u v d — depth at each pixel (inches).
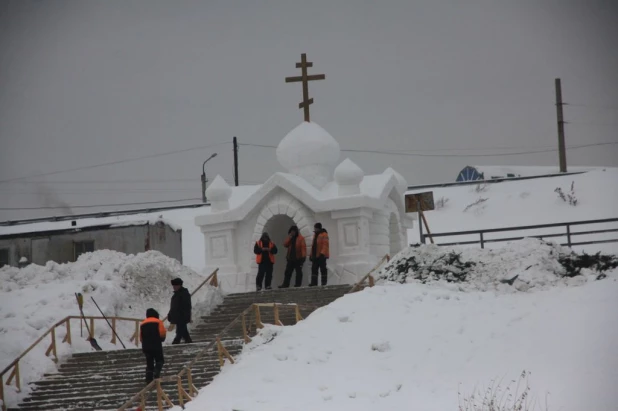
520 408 1086.4
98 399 1327.5
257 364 1315.2
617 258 1562.5
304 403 1178.6
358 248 1812.3
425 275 1620.3
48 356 1483.8
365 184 1937.7
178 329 1507.1
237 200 2084.2
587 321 1312.7
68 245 2487.7
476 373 1232.2
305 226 1868.8
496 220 2886.3
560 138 3447.3
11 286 1749.5
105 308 1676.9
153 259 1844.2
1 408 1325.0
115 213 3248.0
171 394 1290.6
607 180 2967.5
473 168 3602.4
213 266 1935.3
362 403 1168.8
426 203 1736.0
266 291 1716.3
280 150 2004.2
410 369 1269.7
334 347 1348.4
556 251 1616.6
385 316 1430.9
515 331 1327.5
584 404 1085.8
